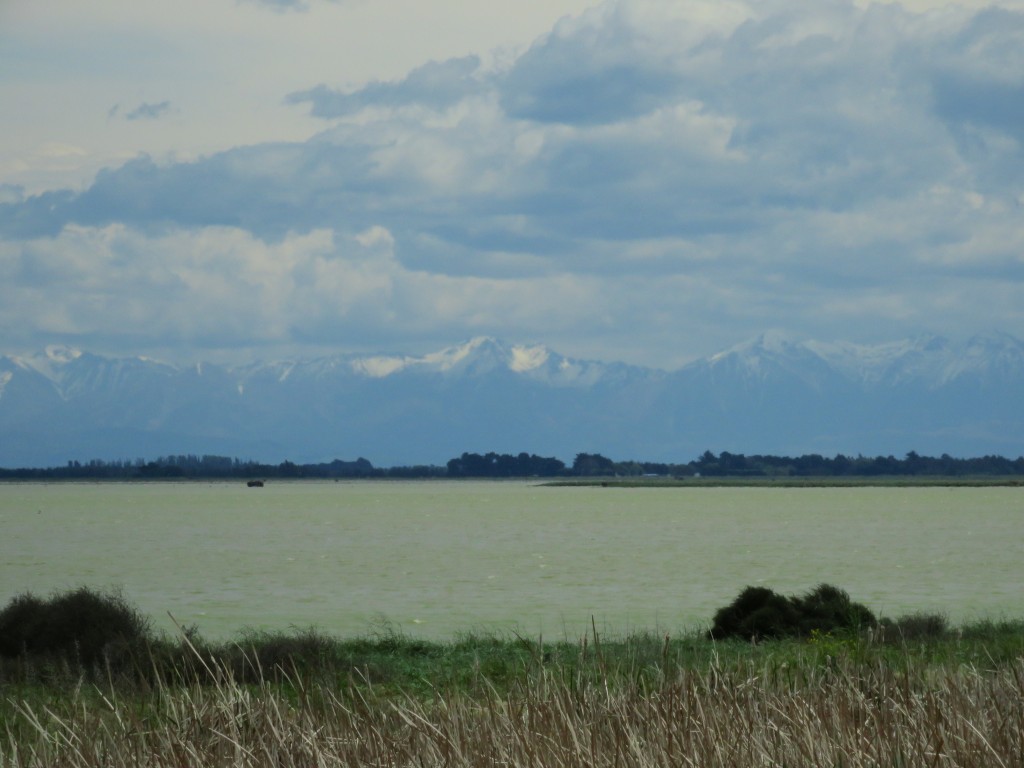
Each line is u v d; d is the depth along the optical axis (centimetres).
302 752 2659
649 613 9944
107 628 6247
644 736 2748
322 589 12681
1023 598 11344
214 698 2980
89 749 2694
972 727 2631
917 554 18312
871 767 2598
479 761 2598
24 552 19762
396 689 4403
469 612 10206
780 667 3659
